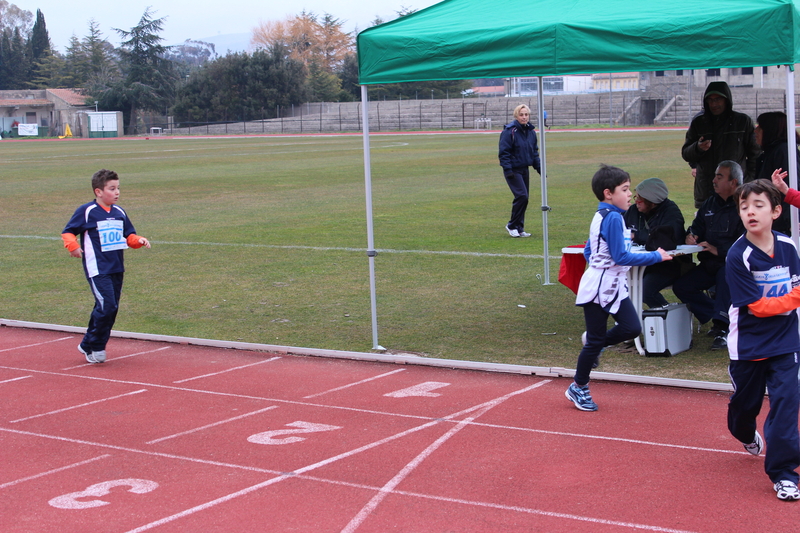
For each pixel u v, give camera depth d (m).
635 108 72.06
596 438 5.41
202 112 96.50
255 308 9.81
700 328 8.35
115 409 6.32
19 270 12.55
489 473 4.87
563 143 42.53
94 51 127.81
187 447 5.45
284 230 16.02
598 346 5.81
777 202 4.36
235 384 6.93
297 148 48.94
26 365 7.71
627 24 6.35
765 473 4.70
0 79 141.12
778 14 5.79
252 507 4.49
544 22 6.68
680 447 5.22
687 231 8.30
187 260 13.05
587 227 15.20
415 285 10.80
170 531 4.23
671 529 4.10
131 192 23.83
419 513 4.36
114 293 7.64
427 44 7.17
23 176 30.53
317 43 129.62
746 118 8.66
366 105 7.72
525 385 6.68
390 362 7.50
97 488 4.81
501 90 109.94
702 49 6.09
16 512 4.50
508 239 14.20
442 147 45.16
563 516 4.27
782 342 4.43
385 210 18.64
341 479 4.84
